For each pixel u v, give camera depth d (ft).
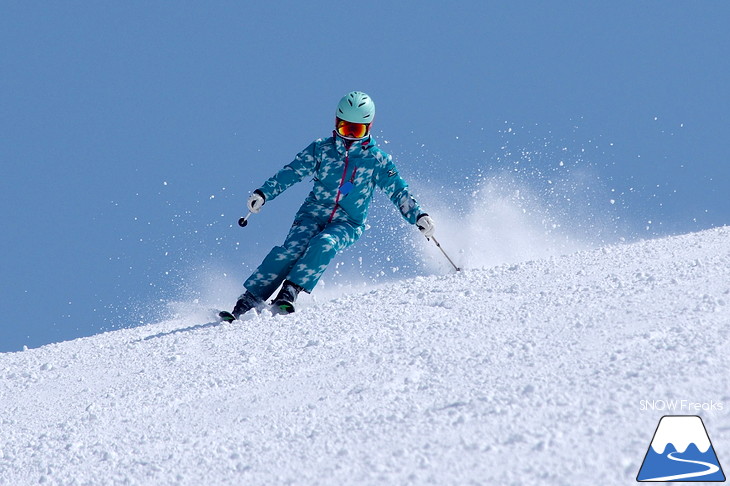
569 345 42.70
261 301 76.95
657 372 35.04
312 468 32.81
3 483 39.75
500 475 28.37
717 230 75.00
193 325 75.97
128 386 54.75
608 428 30.35
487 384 38.81
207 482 34.12
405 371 44.27
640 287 53.52
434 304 62.85
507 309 55.42
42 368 66.08
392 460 31.45
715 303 45.44
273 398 45.11
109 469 38.52
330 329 59.67
